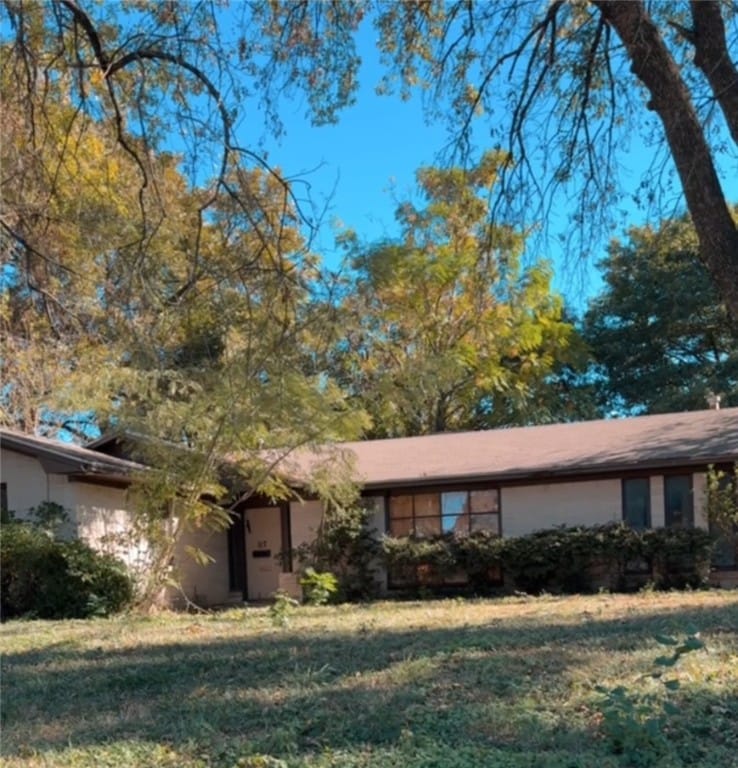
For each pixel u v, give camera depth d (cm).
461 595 1520
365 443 1959
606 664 613
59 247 931
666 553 1415
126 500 1465
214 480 1391
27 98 796
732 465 1460
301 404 1191
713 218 711
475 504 1633
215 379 1053
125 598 1329
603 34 888
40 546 1305
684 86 742
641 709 439
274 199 680
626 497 1540
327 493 1480
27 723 551
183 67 738
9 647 896
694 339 2942
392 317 1513
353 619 1048
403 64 923
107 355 1256
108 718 550
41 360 1534
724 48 735
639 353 2967
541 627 844
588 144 912
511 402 2667
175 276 737
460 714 500
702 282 2778
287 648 777
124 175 825
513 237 943
